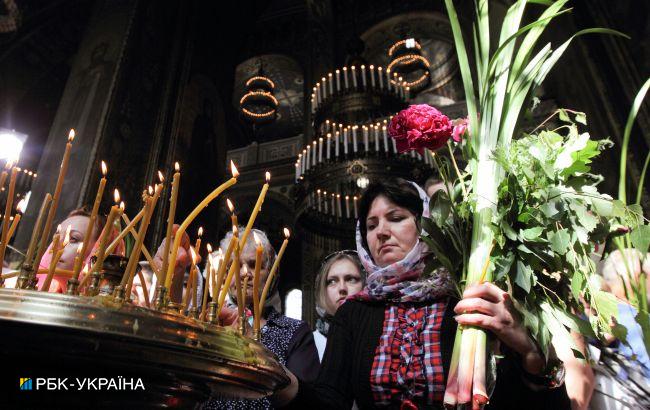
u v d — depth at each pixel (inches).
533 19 339.6
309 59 512.1
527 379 37.6
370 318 55.2
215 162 445.4
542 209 39.3
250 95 551.8
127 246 37.4
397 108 327.3
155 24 370.9
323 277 101.0
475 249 40.8
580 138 43.4
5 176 29.7
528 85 46.8
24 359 21.2
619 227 44.6
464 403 34.2
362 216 61.6
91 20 365.1
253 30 603.2
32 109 496.7
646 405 47.1
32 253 28.4
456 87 590.9
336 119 320.5
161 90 363.6
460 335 38.3
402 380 47.7
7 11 386.9
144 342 22.8
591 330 37.3
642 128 238.7
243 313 34.3
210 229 413.1
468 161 47.7
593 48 285.6
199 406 28.2
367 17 533.0
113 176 290.4
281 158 619.5
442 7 492.4
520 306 36.8
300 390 43.3
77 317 22.0
